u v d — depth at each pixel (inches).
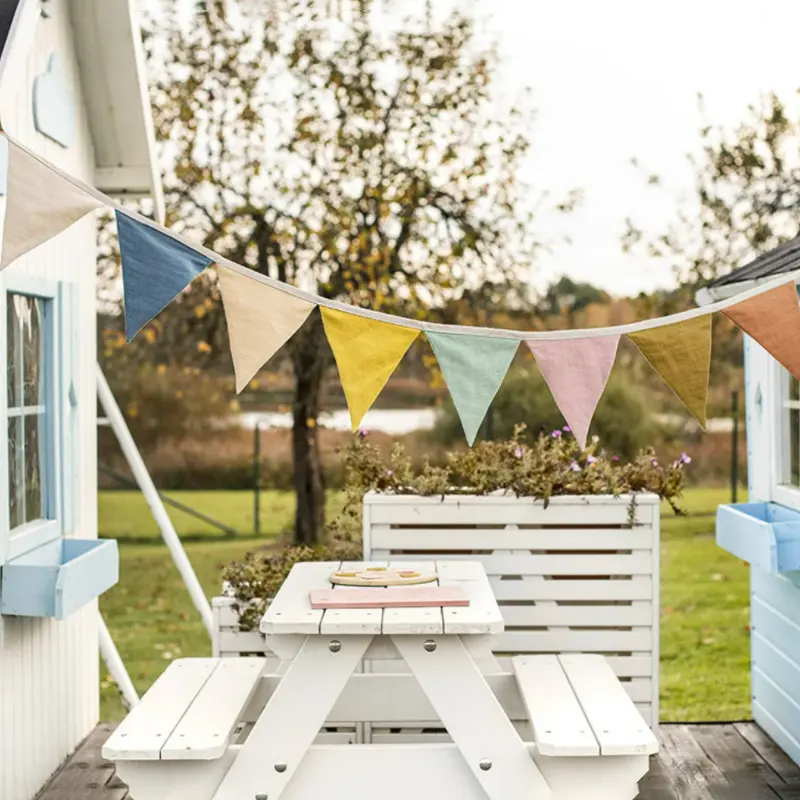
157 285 98.8
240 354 100.0
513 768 125.2
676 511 174.4
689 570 370.3
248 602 169.9
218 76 330.3
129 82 184.5
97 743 179.9
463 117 331.3
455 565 156.9
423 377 379.6
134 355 379.6
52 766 164.4
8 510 146.7
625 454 364.2
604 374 103.7
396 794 128.7
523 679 141.6
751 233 352.2
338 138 323.9
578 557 173.3
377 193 320.2
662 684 284.8
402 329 104.0
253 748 126.0
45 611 141.4
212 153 330.3
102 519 402.0
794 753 167.3
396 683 159.5
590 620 173.5
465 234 331.3
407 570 152.7
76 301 174.1
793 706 167.5
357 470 181.2
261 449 400.8
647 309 363.6
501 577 174.4
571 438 186.5
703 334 103.5
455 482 201.6
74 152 181.5
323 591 137.5
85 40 179.5
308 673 127.1
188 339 358.9
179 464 399.5
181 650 319.3
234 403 398.0
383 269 320.5
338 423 385.7
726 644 315.9
